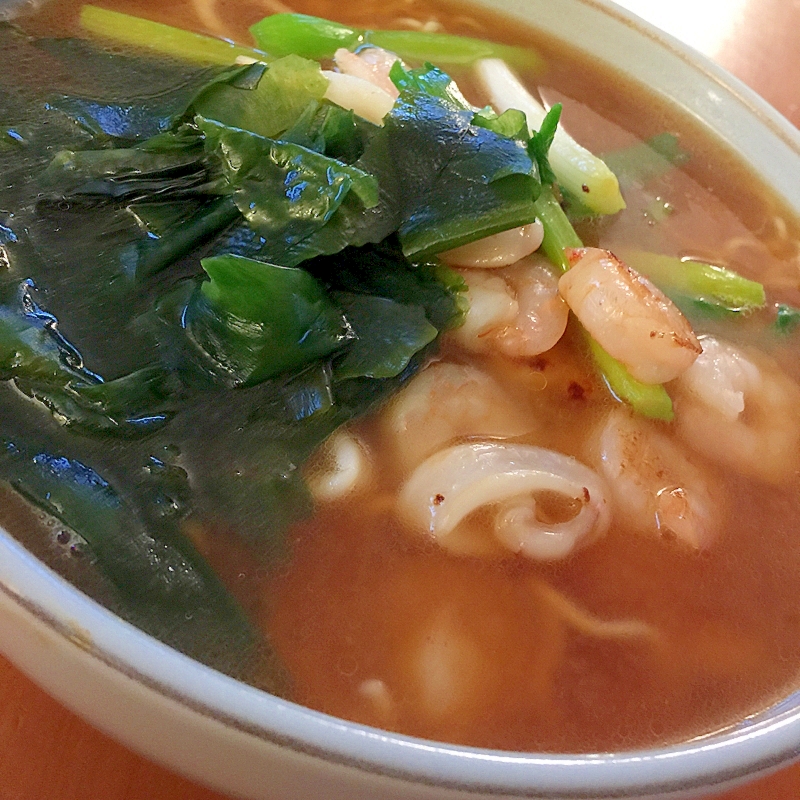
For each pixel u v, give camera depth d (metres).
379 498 0.20
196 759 0.15
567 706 0.18
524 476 0.20
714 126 0.28
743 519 0.21
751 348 0.24
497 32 0.30
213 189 0.21
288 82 0.23
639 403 0.22
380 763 0.14
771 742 0.16
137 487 0.18
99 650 0.14
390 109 0.24
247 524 0.19
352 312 0.21
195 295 0.20
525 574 0.19
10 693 0.19
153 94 0.25
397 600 0.19
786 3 0.40
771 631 0.19
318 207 0.20
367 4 0.31
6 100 0.23
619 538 0.20
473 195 0.21
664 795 0.15
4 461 0.18
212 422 0.19
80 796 0.18
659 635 0.19
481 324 0.21
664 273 0.25
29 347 0.19
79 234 0.21
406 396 0.21
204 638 0.17
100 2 0.27
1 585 0.14
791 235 0.26
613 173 0.27
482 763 0.14
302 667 0.18
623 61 0.30
